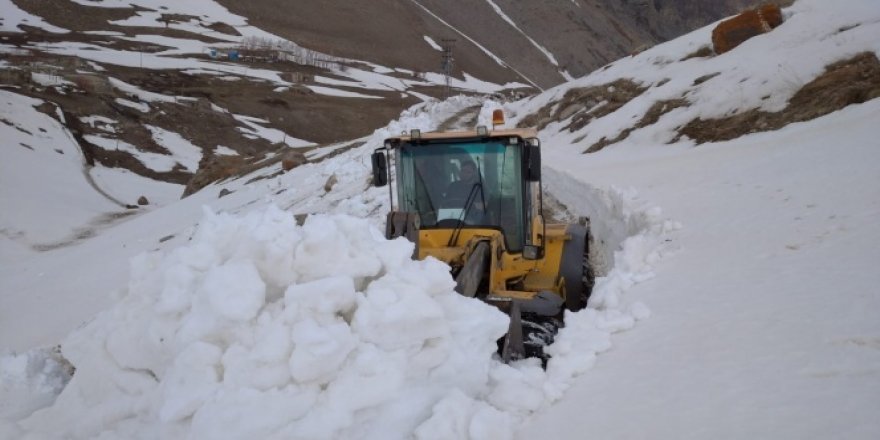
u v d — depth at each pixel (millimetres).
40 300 24609
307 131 99250
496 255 6656
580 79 36812
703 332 4852
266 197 31281
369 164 25547
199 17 161000
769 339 4496
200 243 4484
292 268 4203
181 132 84312
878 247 5949
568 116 32094
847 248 6164
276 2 180500
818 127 16344
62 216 47969
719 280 6059
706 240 7746
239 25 163250
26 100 77500
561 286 7664
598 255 11273
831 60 20516
